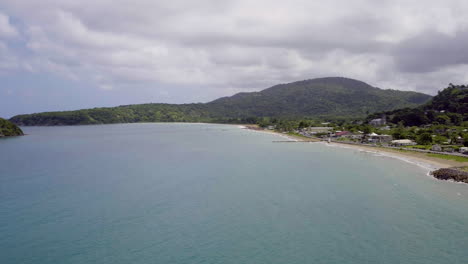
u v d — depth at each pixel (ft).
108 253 105.29
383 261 99.25
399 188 180.86
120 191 176.04
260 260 100.48
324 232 120.57
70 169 241.55
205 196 166.71
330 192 173.37
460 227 123.54
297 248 108.06
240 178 208.85
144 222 130.93
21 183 194.08
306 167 251.80
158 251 106.73
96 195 168.35
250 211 143.54
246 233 120.26
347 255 103.09
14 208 147.33
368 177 211.41
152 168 246.27
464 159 262.67
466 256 101.71
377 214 138.51
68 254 104.53
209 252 106.01
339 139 528.63
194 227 126.00
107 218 135.13
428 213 139.03
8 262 99.40
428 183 192.85
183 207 149.18
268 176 215.10
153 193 172.24
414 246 108.58
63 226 126.62
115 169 241.76
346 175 218.38
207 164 266.36
